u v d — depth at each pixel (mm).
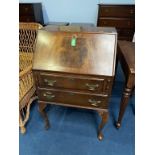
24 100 1429
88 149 1369
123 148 1369
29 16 2467
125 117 1686
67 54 1084
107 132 1516
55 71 1078
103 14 2352
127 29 2396
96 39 1073
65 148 1383
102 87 1089
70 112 1765
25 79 1396
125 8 2250
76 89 1148
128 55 1311
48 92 1222
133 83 1191
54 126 1592
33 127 1584
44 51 1121
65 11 2680
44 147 1396
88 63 1048
